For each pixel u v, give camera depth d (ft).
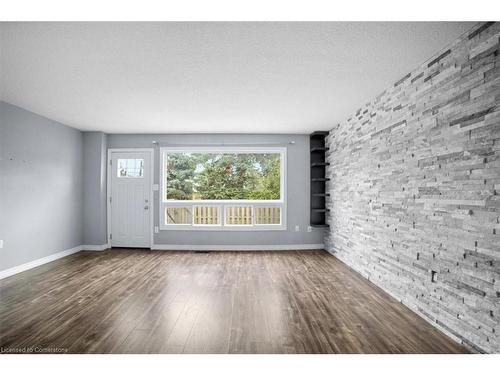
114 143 21.93
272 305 10.99
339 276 14.79
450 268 8.71
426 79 9.86
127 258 18.65
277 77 11.21
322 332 8.92
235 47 8.92
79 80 11.50
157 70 10.56
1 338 8.50
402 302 11.23
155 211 21.75
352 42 8.64
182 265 16.93
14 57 9.54
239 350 7.85
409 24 7.70
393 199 11.96
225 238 21.63
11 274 14.93
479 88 7.68
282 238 21.68
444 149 8.99
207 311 10.42
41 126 17.01
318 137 22.04
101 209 21.24
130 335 8.67
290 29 7.94
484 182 7.52
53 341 8.32
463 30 8.01
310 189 21.65
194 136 21.83
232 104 14.62
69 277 14.49
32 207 16.42
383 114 12.76
